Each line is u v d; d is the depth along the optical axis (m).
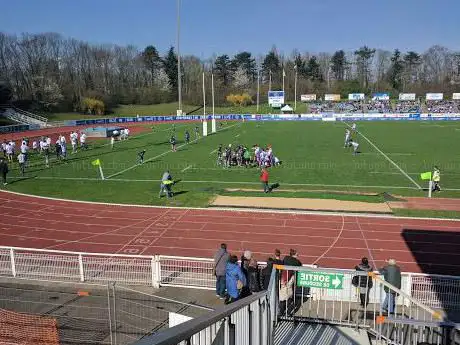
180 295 13.53
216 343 4.37
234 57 162.25
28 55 117.50
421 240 19.28
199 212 23.64
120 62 145.50
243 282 11.75
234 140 56.56
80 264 14.39
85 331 11.17
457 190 28.05
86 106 108.00
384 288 11.92
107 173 35.19
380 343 9.36
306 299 12.57
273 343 8.52
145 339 2.93
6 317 11.73
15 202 26.27
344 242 19.11
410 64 168.25
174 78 139.00
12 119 85.81
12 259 14.80
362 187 29.02
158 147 50.84
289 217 22.52
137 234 20.45
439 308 12.61
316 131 68.94
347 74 177.25
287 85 149.00
